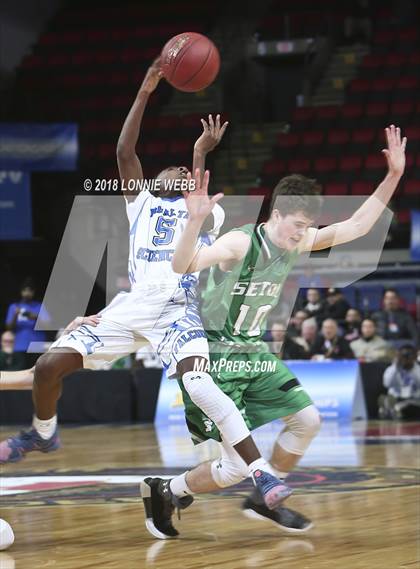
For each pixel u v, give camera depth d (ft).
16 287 69.56
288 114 97.55
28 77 89.45
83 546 18.11
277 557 16.62
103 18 98.63
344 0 100.37
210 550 17.52
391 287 62.69
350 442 40.42
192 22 97.04
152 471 31.37
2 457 18.95
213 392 17.75
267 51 94.89
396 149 18.29
